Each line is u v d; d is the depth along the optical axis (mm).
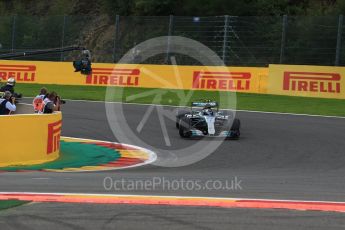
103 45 111562
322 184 26859
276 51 88312
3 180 26156
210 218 17891
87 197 21297
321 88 71688
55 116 37844
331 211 19141
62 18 104688
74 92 77812
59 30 104188
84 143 44438
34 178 27078
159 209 19141
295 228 16797
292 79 73438
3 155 34125
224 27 88812
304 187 25562
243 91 76000
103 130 50781
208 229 16578
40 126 36094
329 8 109938
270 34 88750
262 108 63906
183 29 94312
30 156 35500
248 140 45406
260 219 17812
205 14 114812
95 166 34281
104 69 84750
